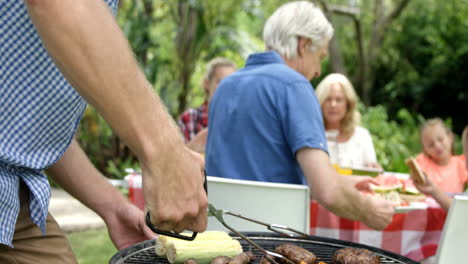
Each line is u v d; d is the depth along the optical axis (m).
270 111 2.15
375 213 2.03
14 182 0.99
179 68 8.52
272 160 2.18
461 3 13.55
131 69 0.75
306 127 2.06
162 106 0.81
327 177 1.97
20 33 0.90
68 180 1.39
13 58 0.91
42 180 1.04
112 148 7.98
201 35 8.60
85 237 5.26
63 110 0.98
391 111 13.82
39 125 0.97
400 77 13.90
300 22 2.33
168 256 1.38
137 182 2.79
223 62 4.44
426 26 13.80
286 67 2.25
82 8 0.71
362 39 13.23
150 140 0.77
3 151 0.95
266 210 2.14
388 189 2.67
